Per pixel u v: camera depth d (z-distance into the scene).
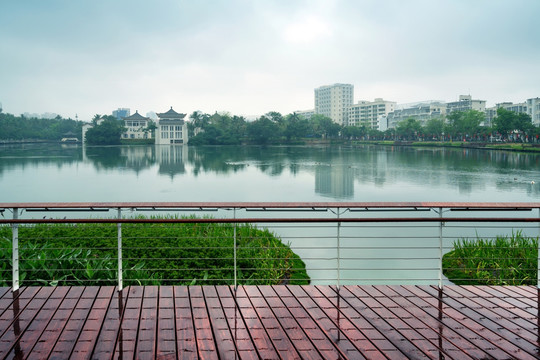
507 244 8.52
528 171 39.38
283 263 8.67
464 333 3.26
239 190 28.95
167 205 3.59
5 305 3.74
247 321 3.46
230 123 122.31
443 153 69.31
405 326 3.39
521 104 113.50
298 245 11.94
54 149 90.69
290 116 122.25
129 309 3.68
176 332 3.26
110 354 2.91
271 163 51.44
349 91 179.88
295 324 3.41
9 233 8.77
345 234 13.48
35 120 150.38
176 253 7.97
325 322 3.46
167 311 3.65
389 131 124.25
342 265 9.78
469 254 8.59
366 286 4.32
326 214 17.41
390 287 4.31
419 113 137.12
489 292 4.20
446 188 28.77
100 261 6.16
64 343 3.05
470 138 95.69
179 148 96.19
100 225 9.87
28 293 4.03
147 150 86.38
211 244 8.55
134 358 2.87
